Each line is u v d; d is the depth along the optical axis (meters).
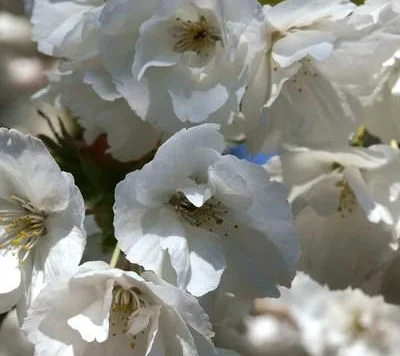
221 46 0.31
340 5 0.31
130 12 0.31
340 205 0.36
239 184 0.30
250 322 0.61
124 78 0.32
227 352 0.31
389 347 0.59
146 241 0.29
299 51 0.31
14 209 0.31
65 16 0.34
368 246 0.36
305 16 0.32
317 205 0.35
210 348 0.29
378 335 0.59
